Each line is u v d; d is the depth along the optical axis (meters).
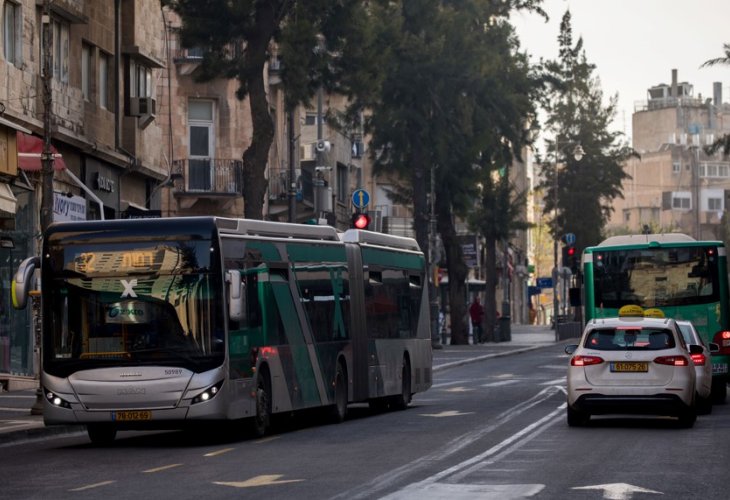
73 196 53.56
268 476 22.28
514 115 87.44
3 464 26.23
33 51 50.16
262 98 56.38
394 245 43.34
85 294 30.22
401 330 42.97
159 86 73.75
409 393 43.22
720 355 44.50
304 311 35.12
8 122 44.59
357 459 24.97
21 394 47.19
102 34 58.16
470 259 107.50
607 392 32.22
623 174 152.12
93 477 23.12
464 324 98.50
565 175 151.75
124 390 29.75
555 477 21.41
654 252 45.25
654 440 28.75
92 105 56.72
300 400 34.38
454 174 90.25
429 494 19.22
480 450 26.36
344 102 102.75
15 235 50.09
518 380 57.50
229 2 55.84
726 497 18.86
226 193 74.00
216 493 20.12
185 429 36.34
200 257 30.06
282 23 58.47
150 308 29.97
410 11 80.44
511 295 179.62
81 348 30.11
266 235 33.34
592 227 150.88
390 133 83.62
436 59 81.31
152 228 30.30
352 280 39.22
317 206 75.19
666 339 32.62
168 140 73.56
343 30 58.28
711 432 31.06
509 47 91.62
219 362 29.78
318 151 76.69
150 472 23.67
